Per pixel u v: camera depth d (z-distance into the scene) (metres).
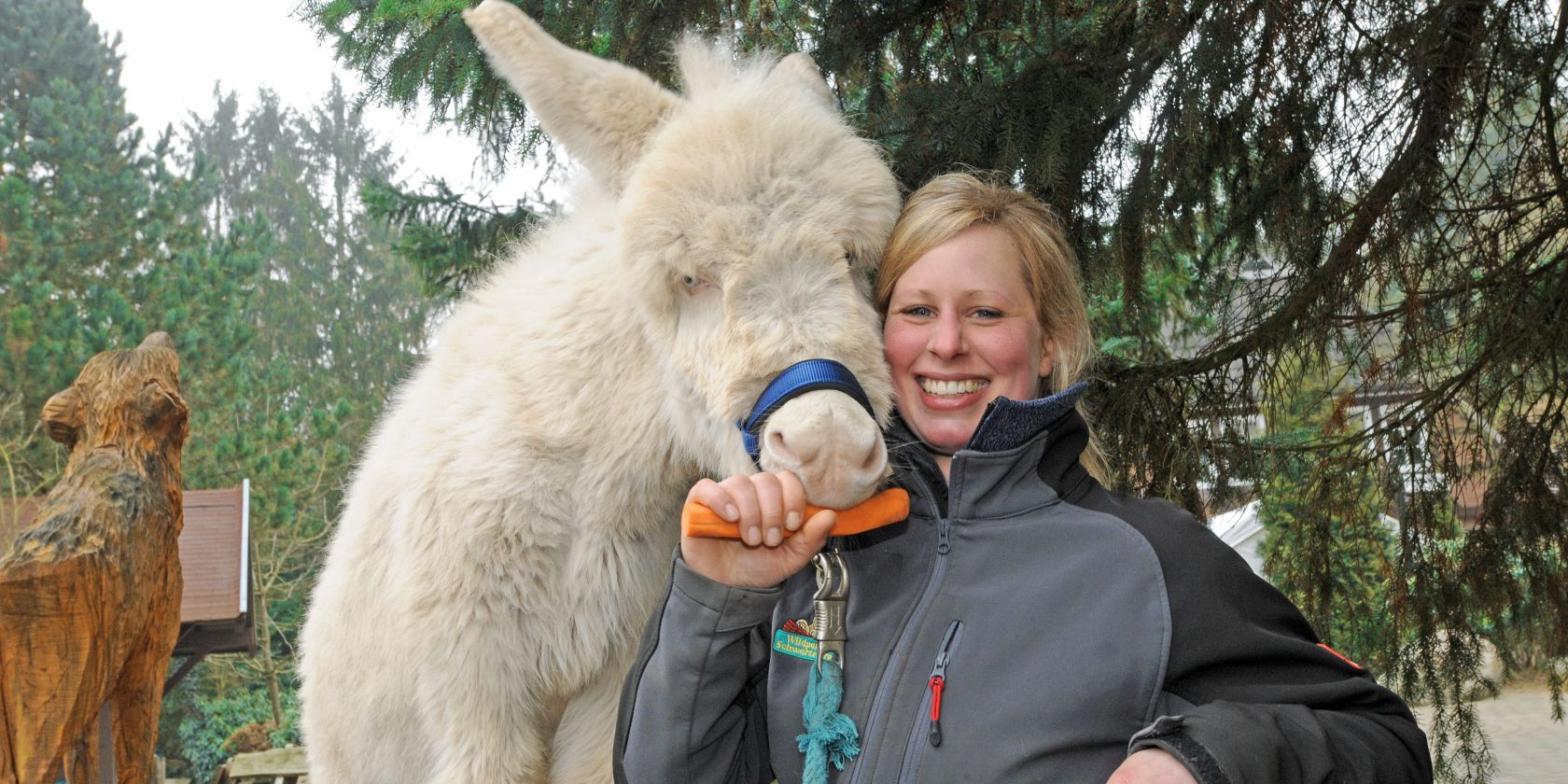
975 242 1.92
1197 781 1.27
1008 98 3.71
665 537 2.55
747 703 1.93
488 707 2.34
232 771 10.45
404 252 7.07
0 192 26.55
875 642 1.72
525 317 2.56
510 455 2.38
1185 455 4.39
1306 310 4.09
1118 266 3.86
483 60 4.15
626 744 1.84
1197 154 3.68
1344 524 5.03
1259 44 3.54
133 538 3.95
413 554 2.39
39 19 36.66
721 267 1.99
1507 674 5.28
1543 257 4.38
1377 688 1.53
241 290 29.98
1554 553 4.65
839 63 4.15
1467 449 4.66
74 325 23.38
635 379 2.35
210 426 25.80
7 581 3.64
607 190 2.48
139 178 31.03
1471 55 3.60
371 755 2.61
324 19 4.44
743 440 1.94
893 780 1.60
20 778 3.64
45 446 22.52
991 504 1.72
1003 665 1.59
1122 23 3.73
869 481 1.67
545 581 2.39
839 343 1.87
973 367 1.91
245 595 12.88
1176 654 1.51
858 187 2.09
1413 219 3.85
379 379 45.72
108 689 3.92
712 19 3.88
